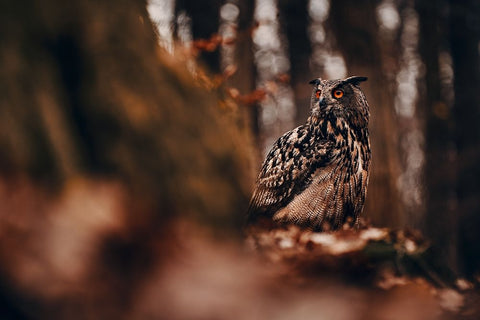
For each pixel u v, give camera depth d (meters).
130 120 3.19
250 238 3.55
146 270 2.30
